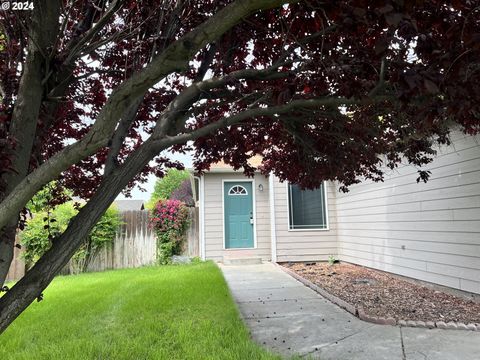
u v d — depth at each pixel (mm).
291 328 3986
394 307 4844
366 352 3230
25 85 1809
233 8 1370
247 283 6652
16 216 1786
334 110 2861
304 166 4348
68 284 7145
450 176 5473
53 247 1828
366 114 2951
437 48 1652
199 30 1424
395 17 1235
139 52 2637
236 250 10000
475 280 4988
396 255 6988
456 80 1571
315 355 3193
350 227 9086
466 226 5148
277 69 2545
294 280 6922
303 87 2295
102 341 3572
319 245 9836
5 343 3676
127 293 5750
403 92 1546
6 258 1752
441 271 5691
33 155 2070
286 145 4055
